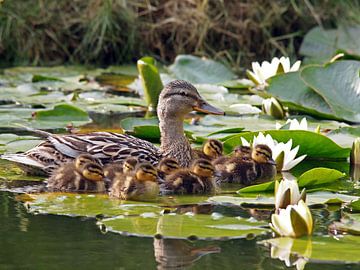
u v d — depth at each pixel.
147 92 17.05
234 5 22.73
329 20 22.62
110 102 17.61
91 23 22.36
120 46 22.69
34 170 12.70
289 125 14.30
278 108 15.84
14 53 22.56
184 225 9.98
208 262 8.95
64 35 22.67
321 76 16.19
